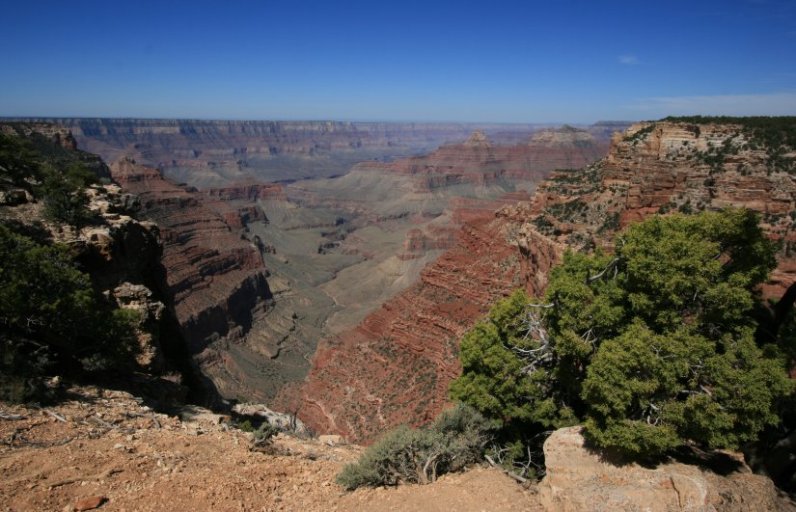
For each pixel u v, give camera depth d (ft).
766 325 68.49
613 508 47.21
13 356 64.13
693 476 49.16
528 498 53.57
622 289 61.67
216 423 79.97
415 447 59.88
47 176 112.16
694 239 58.49
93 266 100.01
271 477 55.62
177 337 121.39
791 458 63.05
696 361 53.83
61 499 42.75
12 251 75.10
